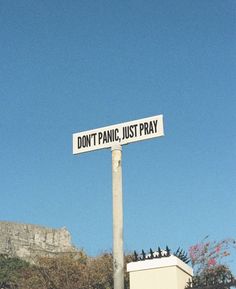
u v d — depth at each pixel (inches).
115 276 333.7
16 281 1958.7
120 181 352.2
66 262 1685.5
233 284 370.0
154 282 390.9
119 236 342.0
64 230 4284.0
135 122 359.6
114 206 348.8
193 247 1091.3
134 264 402.3
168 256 398.0
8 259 2501.2
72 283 1615.4
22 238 4089.6
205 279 396.5
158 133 350.6
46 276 1695.4
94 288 1583.4
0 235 3993.6
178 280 387.2
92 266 1648.6
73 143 373.4
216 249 1084.5
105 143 363.6
